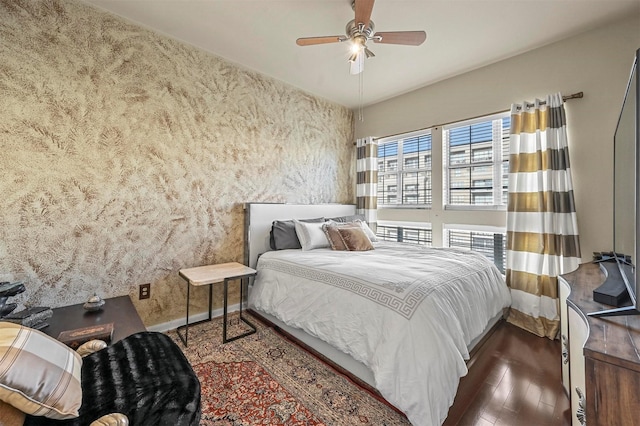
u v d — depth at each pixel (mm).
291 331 2289
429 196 3629
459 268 2074
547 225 2467
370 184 4016
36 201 1932
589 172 2393
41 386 809
